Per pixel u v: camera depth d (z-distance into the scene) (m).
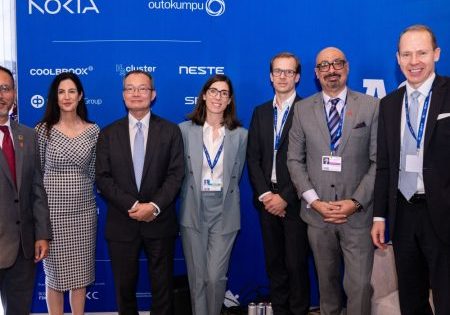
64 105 3.17
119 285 3.17
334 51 2.95
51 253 3.15
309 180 2.99
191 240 3.20
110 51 3.76
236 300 3.95
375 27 3.81
